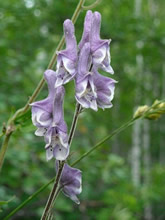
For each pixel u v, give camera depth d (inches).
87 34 6.8
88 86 6.4
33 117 6.5
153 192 22.9
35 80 21.4
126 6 30.4
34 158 18.0
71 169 6.9
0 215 19.8
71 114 20.1
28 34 23.7
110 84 6.7
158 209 37.2
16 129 8.0
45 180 15.7
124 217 19.9
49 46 25.1
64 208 16.3
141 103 37.7
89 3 25.8
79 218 23.3
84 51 6.5
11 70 21.2
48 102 6.6
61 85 6.6
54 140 6.4
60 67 6.6
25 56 21.3
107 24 26.7
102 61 6.6
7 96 18.7
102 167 18.7
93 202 22.8
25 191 18.4
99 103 6.7
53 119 6.4
